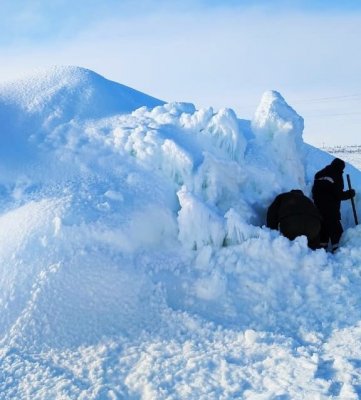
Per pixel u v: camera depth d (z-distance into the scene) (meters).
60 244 5.81
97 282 5.50
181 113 8.45
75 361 4.68
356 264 6.25
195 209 6.39
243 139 7.77
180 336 5.01
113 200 6.51
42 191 6.78
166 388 4.21
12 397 4.23
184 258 6.26
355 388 3.99
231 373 4.36
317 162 11.52
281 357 4.55
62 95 8.98
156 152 7.27
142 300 5.48
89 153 7.48
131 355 4.72
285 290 5.80
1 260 5.68
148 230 6.36
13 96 9.03
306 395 3.95
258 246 6.20
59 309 5.20
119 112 8.89
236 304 5.57
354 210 7.74
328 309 5.46
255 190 7.69
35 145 7.70
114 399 4.14
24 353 4.81
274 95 8.52
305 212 6.71
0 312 5.19
